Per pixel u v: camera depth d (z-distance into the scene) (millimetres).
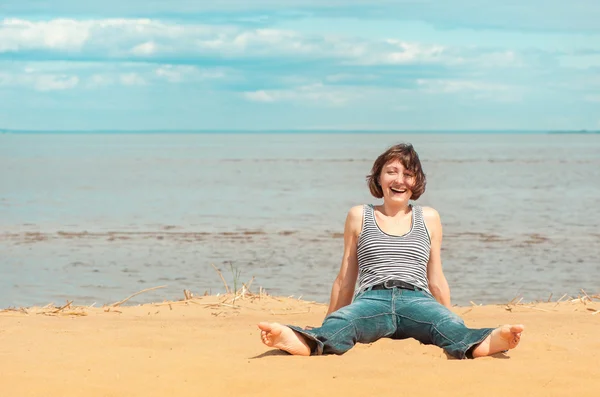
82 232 16781
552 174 40719
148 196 26516
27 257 13266
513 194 27328
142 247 14555
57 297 9992
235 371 4113
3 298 9891
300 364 4266
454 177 37906
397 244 5172
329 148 115562
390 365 4230
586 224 18391
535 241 15414
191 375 4043
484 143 165125
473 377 3967
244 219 19516
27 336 5250
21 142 177625
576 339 5223
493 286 10922
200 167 50531
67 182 33969
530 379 3930
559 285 11016
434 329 4707
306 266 12453
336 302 5414
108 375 4055
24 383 3887
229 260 13023
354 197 26359
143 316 6750
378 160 5379
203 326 5930
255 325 6047
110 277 11445
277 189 30156
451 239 15711
